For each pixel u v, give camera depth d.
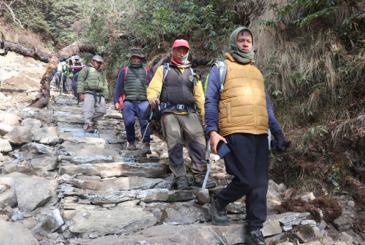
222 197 2.29
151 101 2.85
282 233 2.53
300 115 3.71
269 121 2.36
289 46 4.04
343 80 3.49
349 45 3.71
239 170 2.12
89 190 2.89
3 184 2.62
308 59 3.82
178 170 2.97
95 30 10.00
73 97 8.12
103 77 5.24
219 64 2.27
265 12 4.71
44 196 2.61
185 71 2.98
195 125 2.93
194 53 5.87
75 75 7.64
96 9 9.59
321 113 3.55
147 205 2.75
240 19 5.57
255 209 2.15
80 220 2.24
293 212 2.73
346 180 3.06
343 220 2.75
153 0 7.03
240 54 2.25
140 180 3.09
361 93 3.34
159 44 6.40
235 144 2.12
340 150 3.19
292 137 3.52
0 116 4.07
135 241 2.07
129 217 2.38
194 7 5.61
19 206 2.50
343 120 3.31
